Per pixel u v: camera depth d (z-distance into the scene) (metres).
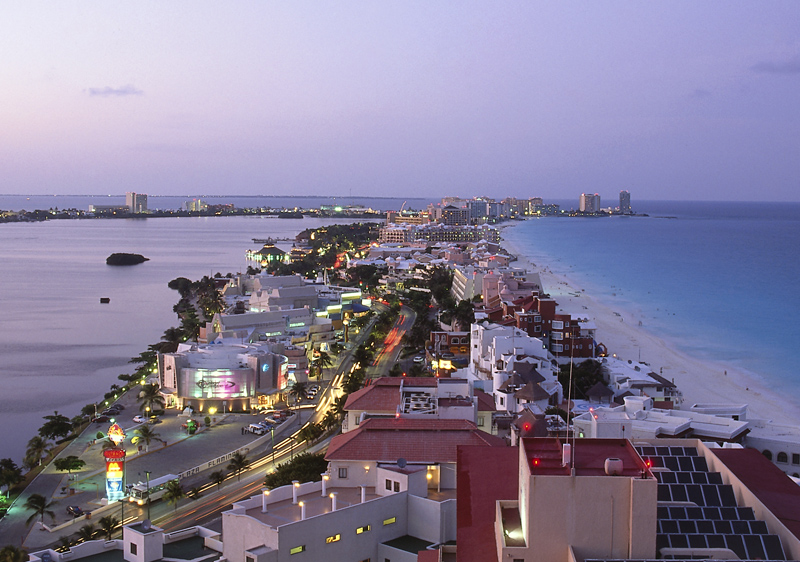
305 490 101.50
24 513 149.38
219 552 95.31
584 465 58.91
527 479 57.81
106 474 156.62
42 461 181.62
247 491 154.12
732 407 169.00
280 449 183.50
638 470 57.75
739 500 69.69
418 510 96.25
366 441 106.81
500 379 195.50
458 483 72.19
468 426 110.25
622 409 165.75
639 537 55.59
